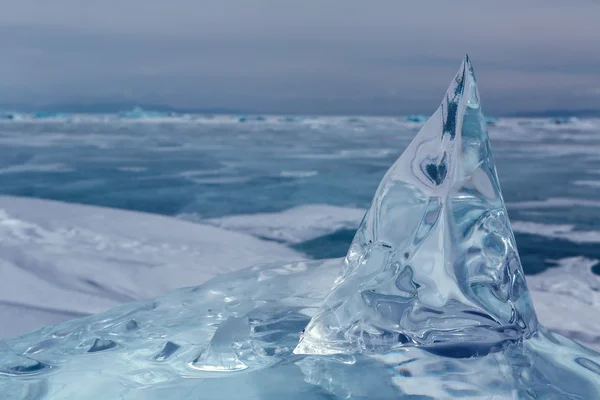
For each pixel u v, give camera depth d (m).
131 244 2.76
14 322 1.68
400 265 0.83
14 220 3.21
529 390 0.70
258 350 0.83
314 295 1.05
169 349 0.85
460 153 0.84
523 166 6.09
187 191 4.43
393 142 9.79
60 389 0.73
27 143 9.02
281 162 6.45
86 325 1.01
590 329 1.62
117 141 9.71
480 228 0.82
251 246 2.78
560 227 3.18
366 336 0.79
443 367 0.74
